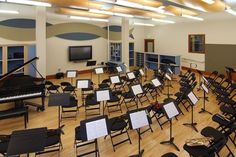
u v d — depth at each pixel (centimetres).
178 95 708
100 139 512
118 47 1431
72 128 574
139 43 1678
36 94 629
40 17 830
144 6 725
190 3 702
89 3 737
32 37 1099
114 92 708
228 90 883
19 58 1055
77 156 429
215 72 1071
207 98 830
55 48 1255
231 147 475
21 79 643
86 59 1395
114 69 1338
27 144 284
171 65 1253
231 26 1162
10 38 1036
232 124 425
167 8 816
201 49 1339
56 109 721
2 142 372
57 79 1238
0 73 1014
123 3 673
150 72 1420
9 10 883
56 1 680
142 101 803
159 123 586
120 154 451
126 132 516
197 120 627
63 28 1276
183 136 527
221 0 686
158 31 1614
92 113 681
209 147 352
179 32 1462
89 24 1388
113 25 1480
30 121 622
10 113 542
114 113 682
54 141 391
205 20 1262
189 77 972
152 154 450
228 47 1184
